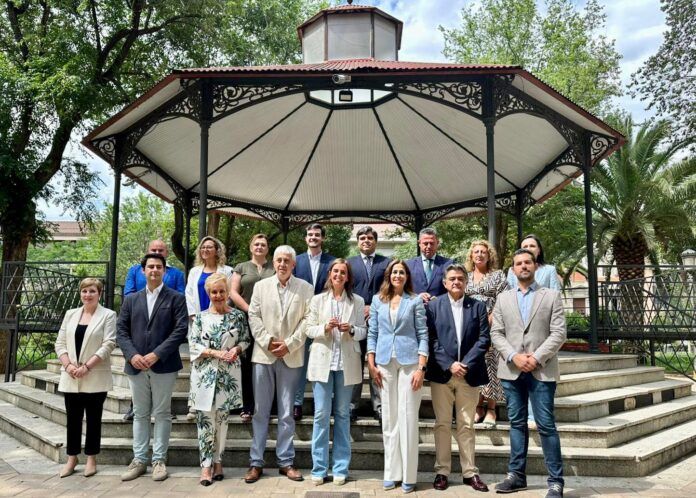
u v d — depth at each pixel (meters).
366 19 8.80
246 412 5.07
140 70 13.84
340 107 8.77
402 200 11.95
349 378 4.37
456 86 6.53
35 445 5.44
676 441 5.17
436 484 4.18
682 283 9.03
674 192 13.01
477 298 4.99
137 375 4.50
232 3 12.76
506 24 18.27
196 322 4.50
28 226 12.12
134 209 30.77
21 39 12.46
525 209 10.76
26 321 9.37
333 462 4.37
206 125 6.55
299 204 12.11
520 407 4.22
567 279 16.20
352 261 5.36
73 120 12.12
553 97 6.66
